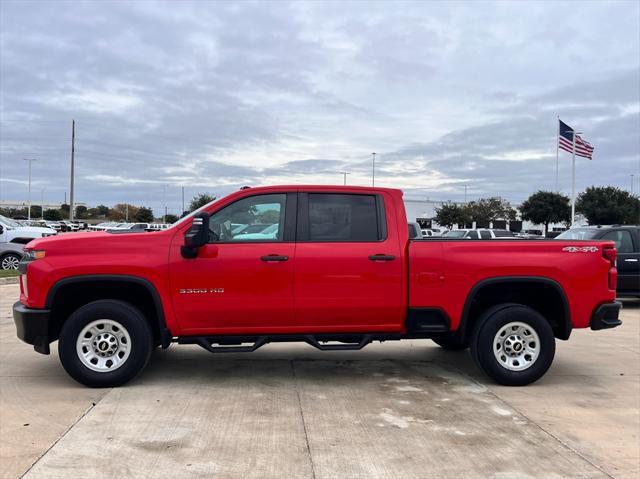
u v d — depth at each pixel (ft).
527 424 15.88
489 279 19.29
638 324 33.65
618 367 22.66
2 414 15.99
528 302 20.92
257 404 17.16
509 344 19.53
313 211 19.06
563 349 26.20
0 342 25.73
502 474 12.71
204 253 18.21
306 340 19.06
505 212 231.91
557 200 208.44
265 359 23.11
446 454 13.70
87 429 14.87
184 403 17.11
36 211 379.14
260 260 18.34
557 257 19.62
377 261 18.81
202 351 24.41
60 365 21.57
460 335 19.61
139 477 12.25
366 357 23.77
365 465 13.00
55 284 17.84
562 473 12.84
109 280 17.94
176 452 13.52
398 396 18.25
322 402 17.48
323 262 18.58
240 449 13.76
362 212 19.29
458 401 17.84
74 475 12.27
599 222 200.34
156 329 19.77
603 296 19.85
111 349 18.40
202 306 18.20
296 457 13.35
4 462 12.84
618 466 13.28
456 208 228.84
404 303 19.03
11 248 57.00
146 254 18.08
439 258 19.11
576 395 18.75
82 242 18.11
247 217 18.84
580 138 113.39
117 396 17.69
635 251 39.06
